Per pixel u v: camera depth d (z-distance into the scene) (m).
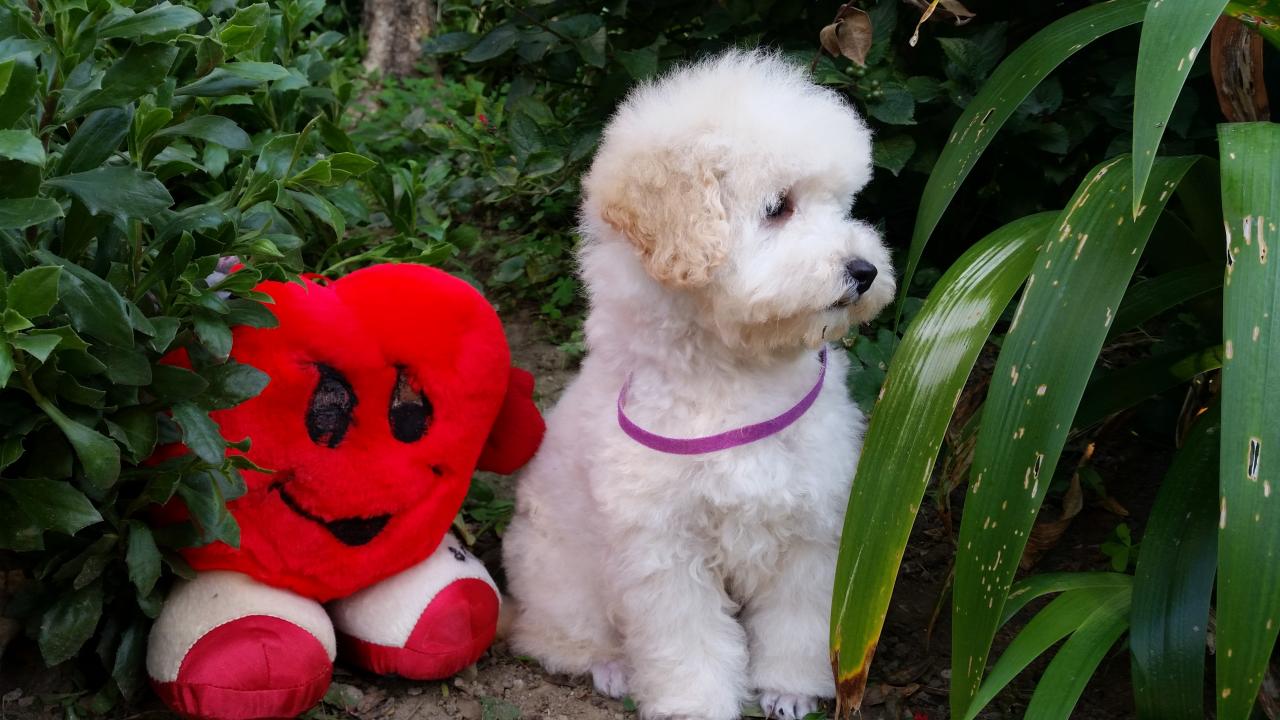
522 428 0.72
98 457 0.53
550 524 0.70
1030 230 0.60
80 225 0.57
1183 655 0.56
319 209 0.68
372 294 0.65
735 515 0.63
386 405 0.65
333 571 0.64
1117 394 0.70
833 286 0.61
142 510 0.63
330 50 1.62
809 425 0.63
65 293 0.54
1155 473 0.84
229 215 0.60
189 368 0.61
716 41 0.96
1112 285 0.53
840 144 0.64
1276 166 0.50
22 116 0.51
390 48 1.65
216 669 0.59
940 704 0.68
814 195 0.64
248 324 0.60
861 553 0.57
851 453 0.65
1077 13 0.63
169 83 0.56
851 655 0.57
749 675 0.70
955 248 0.99
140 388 0.59
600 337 0.66
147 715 0.63
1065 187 0.93
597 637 0.70
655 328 0.63
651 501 0.62
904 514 0.56
